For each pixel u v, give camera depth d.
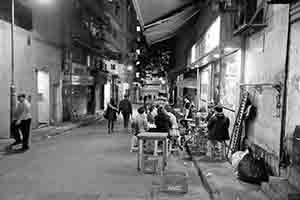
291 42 5.52
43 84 17.08
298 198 4.72
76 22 21.70
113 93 35.84
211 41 14.29
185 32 27.27
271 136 6.30
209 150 9.05
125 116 17.55
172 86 38.50
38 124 16.11
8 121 12.59
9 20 12.80
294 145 5.07
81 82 21.89
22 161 8.91
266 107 6.64
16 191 6.26
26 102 10.53
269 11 6.60
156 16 14.82
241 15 8.70
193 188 6.68
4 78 12.49
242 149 8.15
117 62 37.72
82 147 11.32
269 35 6.55
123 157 9.65
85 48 24.36
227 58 10.38
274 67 6.20
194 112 13.44
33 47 15.03
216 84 12.69
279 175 5.84
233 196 5.57
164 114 10.16
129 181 7.07
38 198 5.86
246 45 8.32
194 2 14.78
